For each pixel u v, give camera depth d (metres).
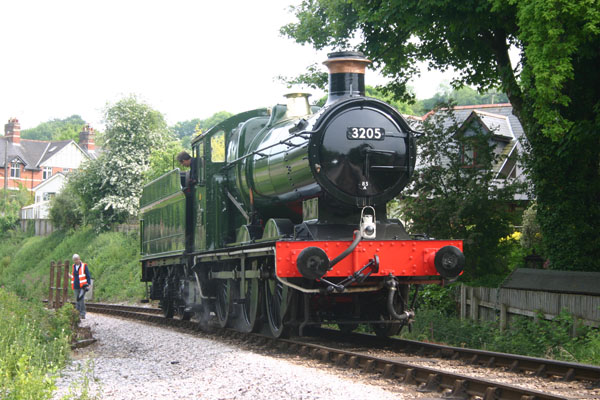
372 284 9.76
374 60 18.23
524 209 18.59
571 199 14.03
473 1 13.72
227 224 13.61
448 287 15.27
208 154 13.84
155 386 7.46
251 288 11.78
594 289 11.70
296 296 10.09
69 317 12.92
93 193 43.16
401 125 10.27
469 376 7.13
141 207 21.28
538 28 11.25
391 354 9.59
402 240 9.69
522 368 7.93
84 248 40.78
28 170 79.56
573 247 13.99
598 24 11.61
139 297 29.41
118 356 10.66
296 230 10.09
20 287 36.34
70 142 82.19
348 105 9.97
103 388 7.35
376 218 10.23
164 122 45.25
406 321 10.05
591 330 10.71
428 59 19.06
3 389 6.25
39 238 51.97
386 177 10.07
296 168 10.18
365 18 15.55
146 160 42.75
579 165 14.01
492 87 19.09
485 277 15.12
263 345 11.01
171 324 16.78
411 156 10.23
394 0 14.55
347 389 6.82
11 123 81.25
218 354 9.62
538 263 17.27
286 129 11.14
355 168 9.87
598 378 7.16
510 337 11.51
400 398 6.58
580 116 14.02
